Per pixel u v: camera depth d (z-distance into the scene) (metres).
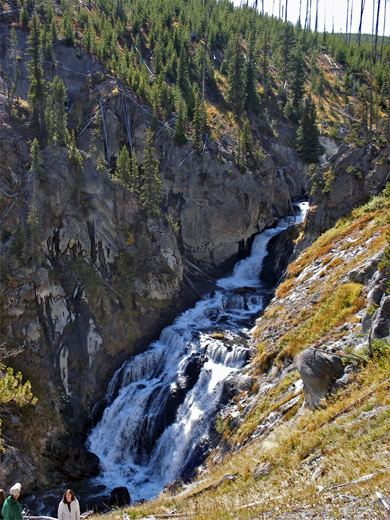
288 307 43.22
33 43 61.97
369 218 45.62
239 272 66.31
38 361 45.66
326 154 85.94
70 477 39.03
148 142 60.56
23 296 47.12
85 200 56.44
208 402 39.66
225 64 101.31
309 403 24.19
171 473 37.59
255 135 83.44
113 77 76.00
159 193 59.31
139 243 57.25
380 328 23.59
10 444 38.53
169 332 51.06
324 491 13.27
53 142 57.31
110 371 48.88
